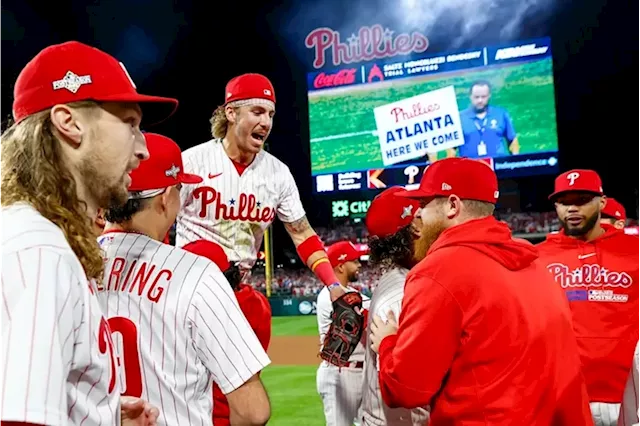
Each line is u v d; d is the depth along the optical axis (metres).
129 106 1.42
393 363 2.26
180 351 1.91
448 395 2.27
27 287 1.10
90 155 1.35
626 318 3.99
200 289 1.93
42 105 1.30
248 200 3.69
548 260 4.25
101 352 1.31
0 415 1.02
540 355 2.22
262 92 3.57
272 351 12.51
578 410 2.33
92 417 1.29
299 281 25.45
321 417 7.03
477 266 2.25
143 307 1.92
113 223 2.12
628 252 4.11
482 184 2.49
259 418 1.93
